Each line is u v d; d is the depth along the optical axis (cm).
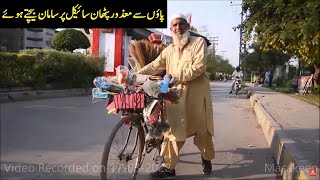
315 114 916
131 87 404
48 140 518
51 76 1273
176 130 439
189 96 456
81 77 1459
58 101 962
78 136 562
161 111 432
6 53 1041
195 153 582
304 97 1551
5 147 468
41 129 508
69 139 547
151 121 410
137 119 416
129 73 403
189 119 460
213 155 474
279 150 562
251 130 824
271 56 4147
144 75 448
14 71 1059
